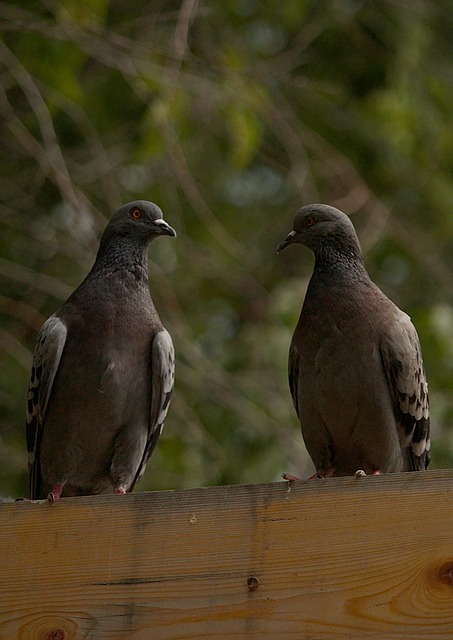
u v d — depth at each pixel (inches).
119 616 230.5
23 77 523.2
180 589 230.5
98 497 240.7
